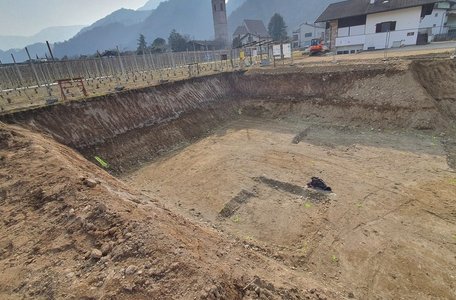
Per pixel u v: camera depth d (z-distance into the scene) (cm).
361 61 2506
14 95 2227
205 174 1650
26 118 1582
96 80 2980
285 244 1081
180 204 1370
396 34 3450
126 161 1800
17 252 746
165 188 1530
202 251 766
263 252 1019
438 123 1877
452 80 2044
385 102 2089
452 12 3991
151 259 671
